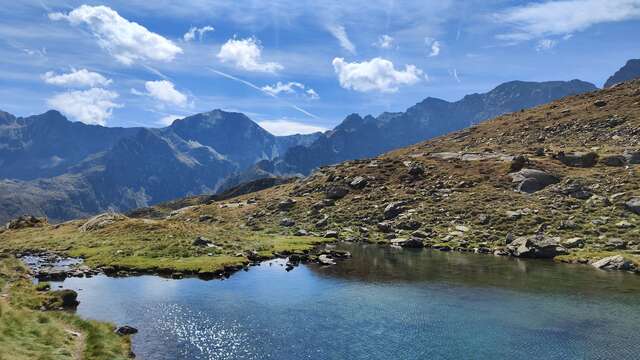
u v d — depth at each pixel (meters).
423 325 46.84
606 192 107.75
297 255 85.75
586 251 82.75
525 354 39.19
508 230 100.00
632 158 127.00
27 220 154.25
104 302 55.38
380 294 59.62
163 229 112.12
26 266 75.31
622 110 175.00
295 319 48.88
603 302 54.81
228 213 158.25
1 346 30.22
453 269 75.38
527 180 123.06
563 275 69.44
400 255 89.81
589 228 92.00
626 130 154.12
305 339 42.72
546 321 48.03
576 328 45.69
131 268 75.44
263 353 39.28
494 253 89.81
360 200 140.75
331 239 109.56
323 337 43.25
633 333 44.19
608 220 94.00
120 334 42.84
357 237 111.44
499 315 50.28
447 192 131.38
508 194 120.62
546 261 81.31
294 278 69.44
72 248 99.00
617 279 66.31
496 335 43.84
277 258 87.88
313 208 141.50
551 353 39.38
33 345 32.62
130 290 61.69
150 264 77.19
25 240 118.56
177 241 97.62
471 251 93.06
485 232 101.50
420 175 150.12
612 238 85.56
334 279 68.56
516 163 134.88
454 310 52.25
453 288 62.41
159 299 56.91
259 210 153.88
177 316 49.84
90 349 35.62
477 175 139.38
